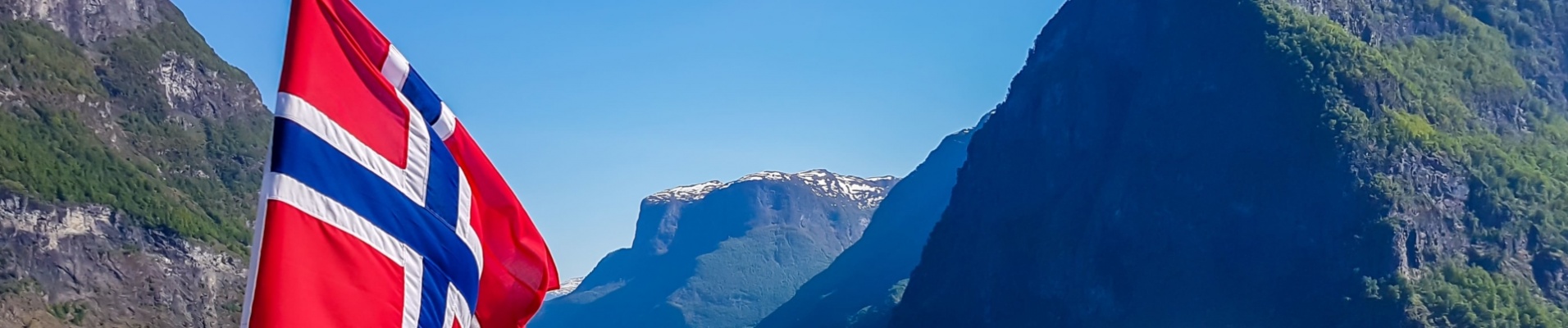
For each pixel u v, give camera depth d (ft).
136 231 583.17
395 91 84.48
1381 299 597.11
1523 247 625.82
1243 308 639.76
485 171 93.50
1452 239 624.59
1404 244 611.88
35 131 597.11
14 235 536.01
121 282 562.66
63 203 560.20
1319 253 630.74
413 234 82.07
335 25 81.92
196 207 641.81
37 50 636.48
